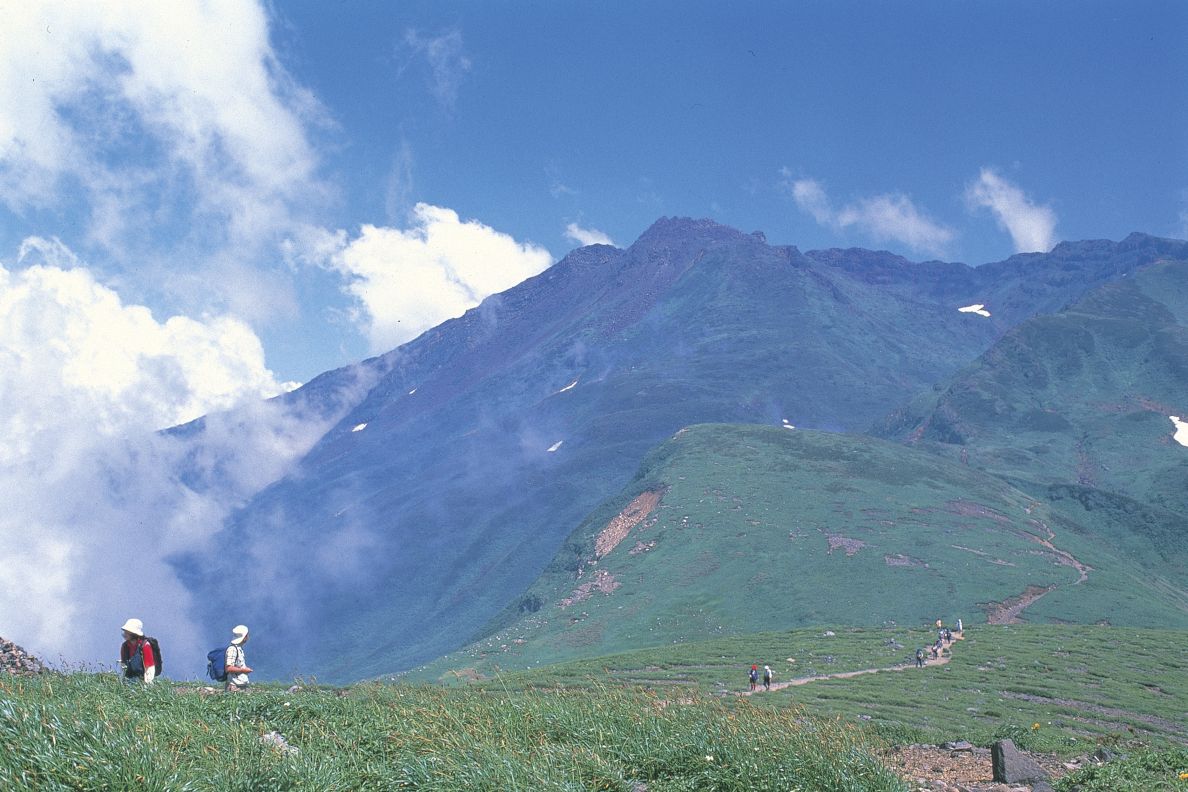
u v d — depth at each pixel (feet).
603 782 43.96
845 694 224.74
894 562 648.38
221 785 38.11
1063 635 369.91
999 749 59.47
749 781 44.16
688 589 631.97
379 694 70.54
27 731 38.24
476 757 44.83
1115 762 59.88
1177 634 376.07
